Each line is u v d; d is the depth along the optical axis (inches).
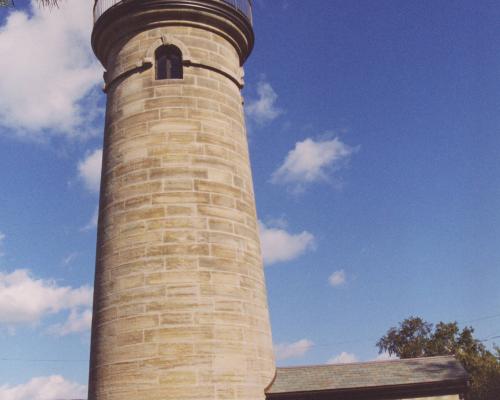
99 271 508.7
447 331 1955.0
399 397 474.0
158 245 482.3
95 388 465.7
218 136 545.3
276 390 478.9
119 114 557.6
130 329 460.8
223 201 518.0
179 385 436.8
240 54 633.6
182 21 574.6
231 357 458.9
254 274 518.6
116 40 593.9
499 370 1406.3
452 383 474.9
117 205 516.1
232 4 592.1
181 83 550.6
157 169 511.8
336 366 517.7
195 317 459.2
